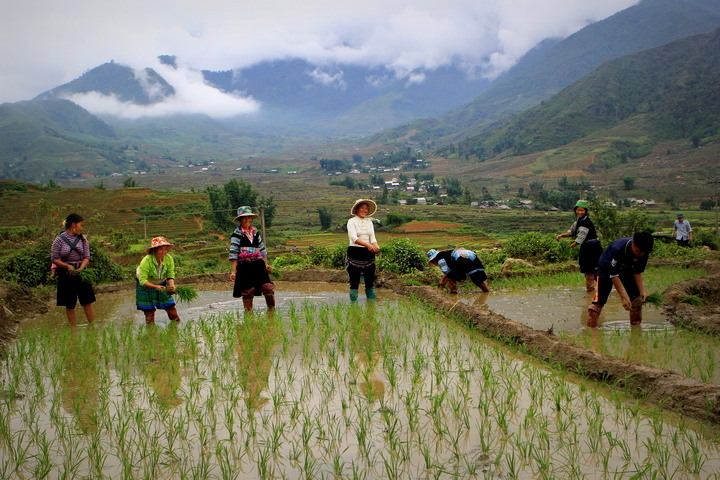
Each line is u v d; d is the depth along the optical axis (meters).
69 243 9.67
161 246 9.48
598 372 6.06
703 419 4.86
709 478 3.92
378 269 14.66
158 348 7.91
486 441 4.66
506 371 6.39
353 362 6.96
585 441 4.60
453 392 5.78
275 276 14.20
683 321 8.28
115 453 4.68
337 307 10.26
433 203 183.00
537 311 9.71
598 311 8.23
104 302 13.03
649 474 4.01
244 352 7.50
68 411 5.62
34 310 11.82
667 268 14.92
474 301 10.98
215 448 4.71
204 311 11.23
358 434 4.83
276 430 5.00
